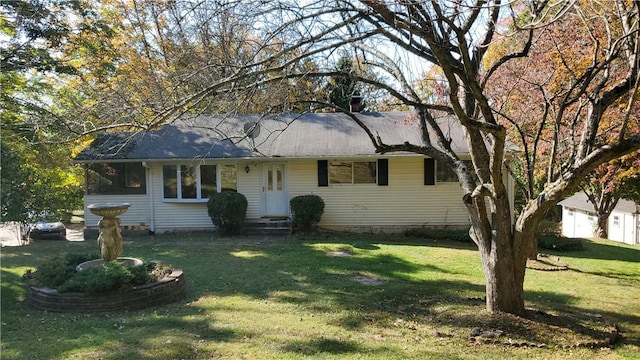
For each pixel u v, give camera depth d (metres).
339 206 15.55
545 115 6.25
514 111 10.77
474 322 6.02
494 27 5.75
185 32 5.35
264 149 15.22
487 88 10.13
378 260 10.86
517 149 12.67
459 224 15.30
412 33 4.85
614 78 8.02
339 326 6.07
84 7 13.71
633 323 6.55
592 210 25.17
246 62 5.22
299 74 5.23
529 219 5.95
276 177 15.68
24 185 12.64
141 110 5.69
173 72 5.79
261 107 6.44
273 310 6.75
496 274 6.28
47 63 13.45
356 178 15.49
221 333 5.66
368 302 7.29
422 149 6.58
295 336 5.62
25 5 12.45
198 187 15.38
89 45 13.69
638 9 5.11
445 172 15.30
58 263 7.41
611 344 5.59
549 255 12.69
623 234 25.17
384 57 6.27
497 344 5.46
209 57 5.38
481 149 6.23
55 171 14.55
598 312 7.11
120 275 6.69
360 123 6.21
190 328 5.84
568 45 8.49
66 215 22.56
